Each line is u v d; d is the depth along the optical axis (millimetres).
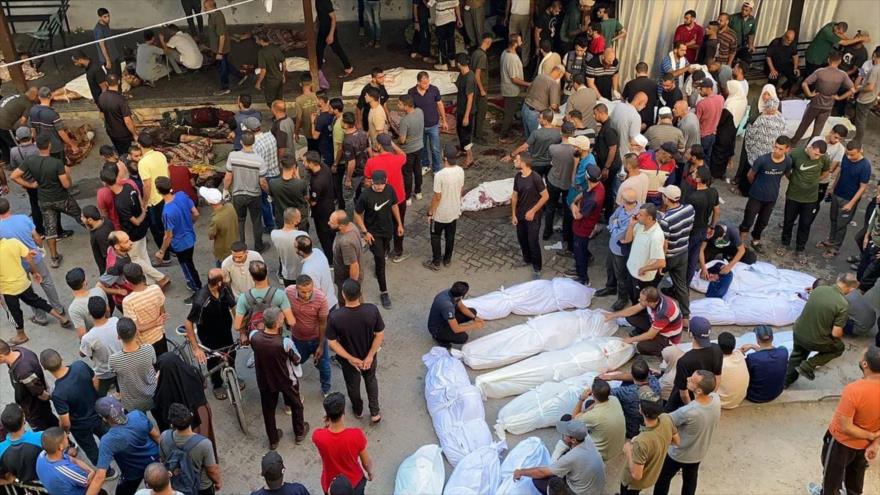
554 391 8445
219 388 8789
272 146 10773
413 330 9781
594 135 11625
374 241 9742
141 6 17109
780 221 11891
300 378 9062
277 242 9148
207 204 12195
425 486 7477
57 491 6453
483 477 7488
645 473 6598
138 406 7395
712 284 10055
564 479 6520
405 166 11656
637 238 8984
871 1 14578
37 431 7562
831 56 12617
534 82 12438
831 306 8375
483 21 15438
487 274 10773
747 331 9797
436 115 12211
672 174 10516
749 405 8719
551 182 10758
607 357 8906
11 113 12250
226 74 14867
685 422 6707
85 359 9211
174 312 10039
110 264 8812
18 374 7242
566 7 15016
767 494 7703
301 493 5965
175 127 13617
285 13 17500
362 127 12312
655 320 8672
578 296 10055
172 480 6391
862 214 11930
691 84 13148
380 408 8656
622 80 15117
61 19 16328
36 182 10602
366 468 6715
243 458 8078
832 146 10820
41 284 9586
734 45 14406
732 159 13367
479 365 9047
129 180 9820
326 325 7992
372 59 16156
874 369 6699
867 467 7738
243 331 8031
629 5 14297
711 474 7910
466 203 12070
